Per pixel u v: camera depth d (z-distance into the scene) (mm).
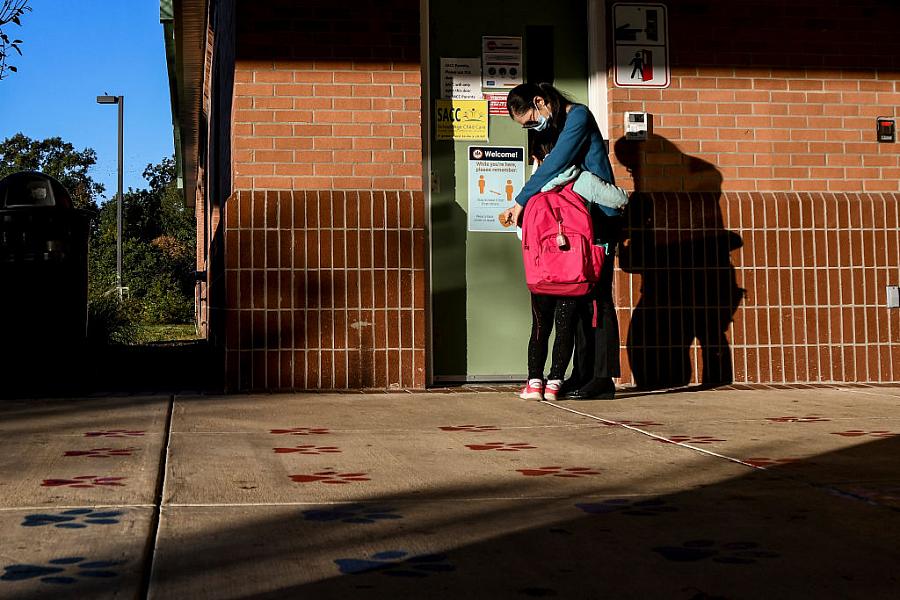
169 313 28594
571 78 6789
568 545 2670
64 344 6359
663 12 6730
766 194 6770
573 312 5680
